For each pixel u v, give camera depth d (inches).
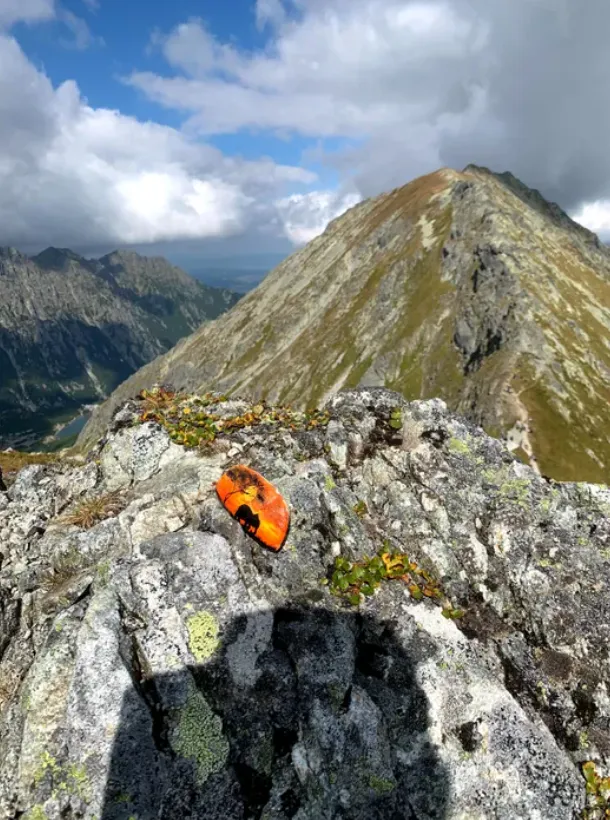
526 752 404.2
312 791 376.2
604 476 5036.9
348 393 716.7
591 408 5689.0
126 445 620.1
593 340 6673.2
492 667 456.4
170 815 357.7
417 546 542.3
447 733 411.5
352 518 530.3
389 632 451.8
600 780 406.0
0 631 476.7
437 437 625.0
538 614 488.1
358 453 627.2
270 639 428.8
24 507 587.8
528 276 7485.2
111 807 351.3
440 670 435.2
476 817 383.2
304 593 459.2
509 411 5713.6
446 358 7691.9
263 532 469.1
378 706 417.7
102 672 387.9
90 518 545.0
